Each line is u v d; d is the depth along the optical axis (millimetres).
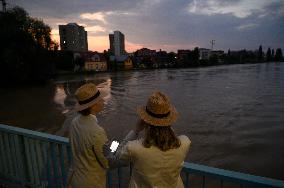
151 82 74000
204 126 25766
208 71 128750
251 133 23516
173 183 1729
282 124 26812
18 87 55219
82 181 2184
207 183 11492
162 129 1657
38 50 56344
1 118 29609
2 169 4074
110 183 2996
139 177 1714
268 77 91188
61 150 3213
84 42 195375
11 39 51406
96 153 2121
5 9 58844
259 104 38781
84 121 2205
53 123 26922
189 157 17734
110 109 34719
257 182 1890
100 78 87188
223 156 17969
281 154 18266
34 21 61969
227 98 44938
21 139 3691
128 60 136625
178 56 183750
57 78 82562
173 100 43031
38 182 3594
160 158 1641
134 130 1879
